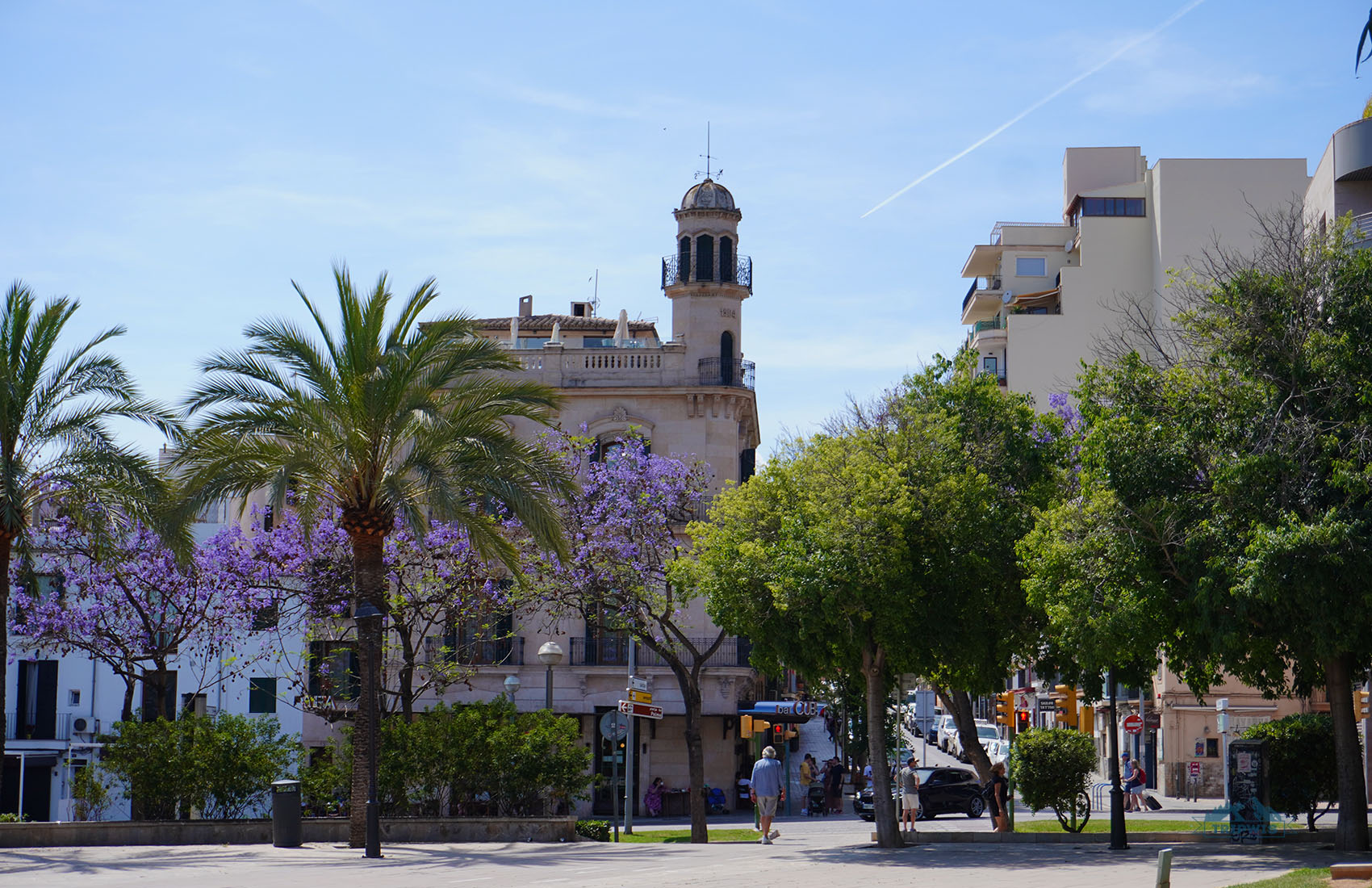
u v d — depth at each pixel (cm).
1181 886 1711
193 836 2628
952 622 2742
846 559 2577
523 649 4834
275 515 2456
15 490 2620
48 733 4834
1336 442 2148
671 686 4841
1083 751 2958
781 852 2541
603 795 4853
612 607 3666
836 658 2697
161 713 3578
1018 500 3009
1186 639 2497
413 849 2486
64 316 2756
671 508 3756
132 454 2750
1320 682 2567
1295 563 2053
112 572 3453
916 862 2231
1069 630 2428
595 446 5009
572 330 6047
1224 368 2355
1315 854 2225
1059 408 3812
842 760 6644
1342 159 3509
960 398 3259
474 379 2788
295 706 4219
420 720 2939
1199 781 5125
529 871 2000
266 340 2580
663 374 5084
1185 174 7088
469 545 3625
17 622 3616
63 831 2561
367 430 2575
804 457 2891
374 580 2616
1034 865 2152
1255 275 2356
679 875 1938
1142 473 2345
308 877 1891
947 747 7788
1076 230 8100
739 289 5166
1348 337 2208
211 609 3909
